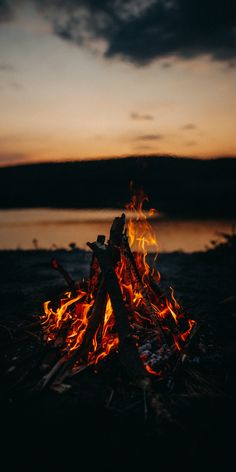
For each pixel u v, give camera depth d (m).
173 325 4.75
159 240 17.09
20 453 3.03
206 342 4.94
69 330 4.79
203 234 19.14
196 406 3.64
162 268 10.02
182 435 3.21
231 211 29.11
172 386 3.93
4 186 44.03
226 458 2.95
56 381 4.00
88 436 3.20
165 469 2.85
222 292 7.76
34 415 3.50
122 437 3.19
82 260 11.01
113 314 4.35
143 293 4.71
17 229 21.02
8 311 6.40
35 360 4.57
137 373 3.88
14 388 3.93
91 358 4.34
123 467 2.88
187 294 7.62
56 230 20.34
